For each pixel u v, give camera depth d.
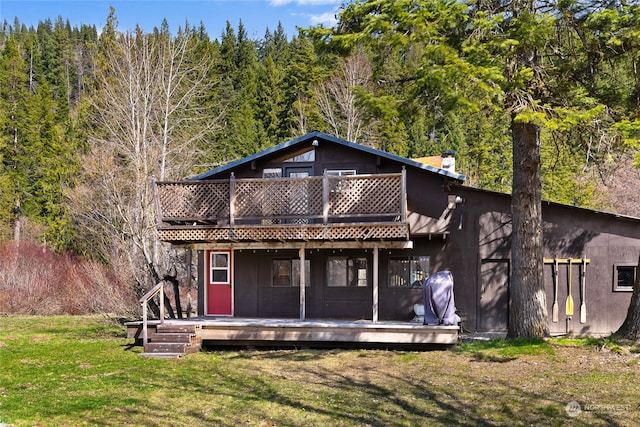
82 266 27.30
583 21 11.55
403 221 13.46
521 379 9.84
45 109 40.06
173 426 7.70
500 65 10.65
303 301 14.90
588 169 14.03
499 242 15.80
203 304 17.23
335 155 16.42
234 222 15.28
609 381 9.47
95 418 8.05
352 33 11.84
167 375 11.02
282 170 16.66
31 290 26.75
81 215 25.30
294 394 9.38
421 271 16.17
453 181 16.03
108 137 28.20
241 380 10.52
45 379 10.75
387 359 12.31
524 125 12.55
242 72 45.22
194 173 28.72
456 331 13.03
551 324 15.49
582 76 12.70
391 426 7.62
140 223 21.89
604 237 15.45
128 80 25.45
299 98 36.75
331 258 16.62
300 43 43.72
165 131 24.38
